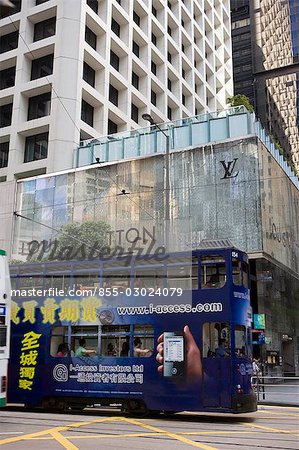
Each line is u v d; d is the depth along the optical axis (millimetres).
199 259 11711
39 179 30828
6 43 36656
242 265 11938
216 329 11344
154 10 46500
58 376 12438
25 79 33969
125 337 12016
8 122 34906
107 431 9414
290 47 85750
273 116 78312
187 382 11250
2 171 32688
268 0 86625
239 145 26719
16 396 12750
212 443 8133
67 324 12570
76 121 31266
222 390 10977
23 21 34656
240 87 82062
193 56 51438
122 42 37781
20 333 13055
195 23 54406
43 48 33250
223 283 11406
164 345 11562
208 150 27375
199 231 26391
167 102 44156
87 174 29688
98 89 34594
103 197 29062
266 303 27344
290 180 32688
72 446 7590
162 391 11422
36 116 33562
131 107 39125
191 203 26984
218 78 60125
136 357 11789
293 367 31484
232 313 11164
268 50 83375
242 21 85562
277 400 17547
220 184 26625
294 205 32812
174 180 27812
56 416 11836
